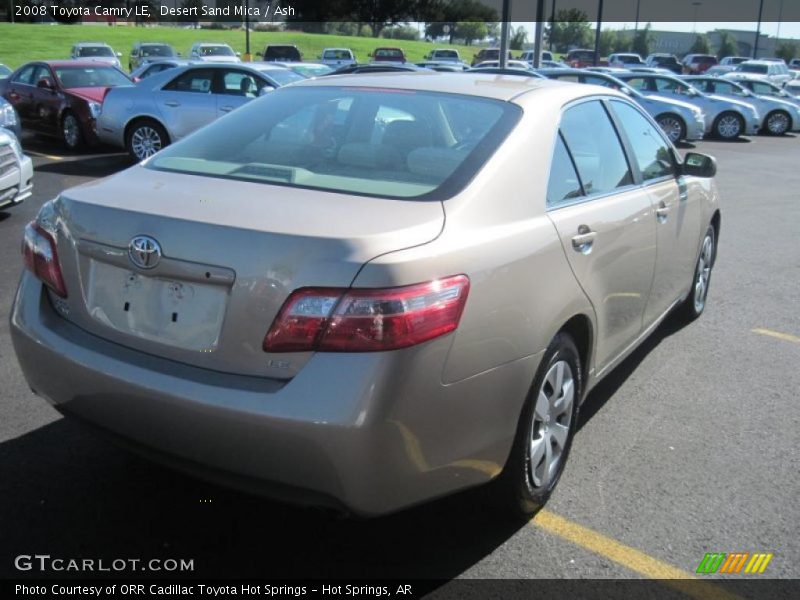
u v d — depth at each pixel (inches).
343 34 3036.4
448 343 96.7
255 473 95.7
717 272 296.5
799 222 405.4
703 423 164.4
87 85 581.0
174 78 499.5
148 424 101.3
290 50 1307.8
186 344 100.1
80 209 110.2
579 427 160.6
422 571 112.3
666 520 127.6
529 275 111.1
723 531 125.2
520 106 130.6
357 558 114.7
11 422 151.0
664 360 201.0
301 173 118.7
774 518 129.3
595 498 133.4
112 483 131.5
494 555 116.6
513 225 112.7
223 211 102.3
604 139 152.6
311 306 92.3
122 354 104.8
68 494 127.7
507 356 106.7
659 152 181.9
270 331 94.0
